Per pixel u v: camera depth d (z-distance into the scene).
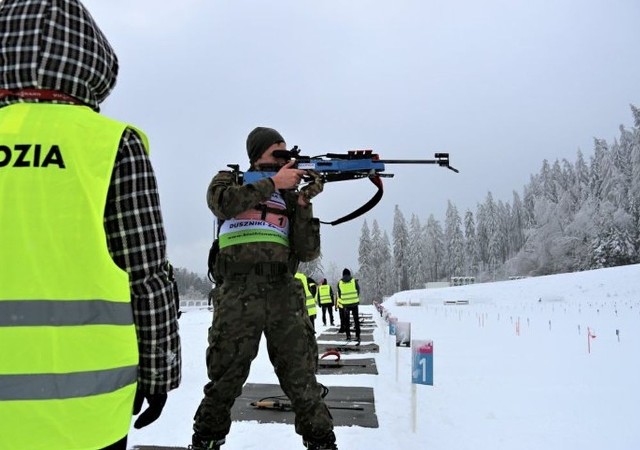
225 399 2.88
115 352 1.43
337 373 7.34
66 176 1.43
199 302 35.25
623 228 55.50
